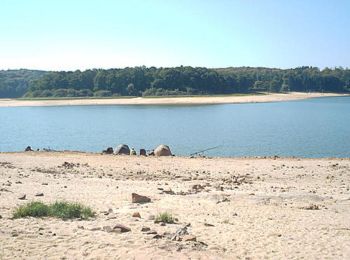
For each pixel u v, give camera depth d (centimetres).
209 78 15025
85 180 1836
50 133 5219
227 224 1156
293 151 3512
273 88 17262
